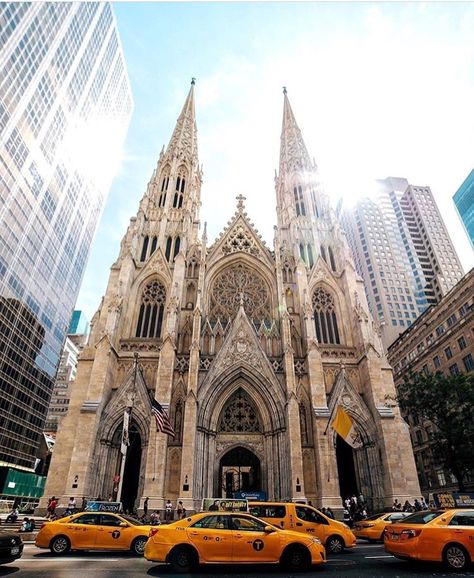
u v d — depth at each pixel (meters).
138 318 49.19
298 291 51.25
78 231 132.12
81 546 19.22
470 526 15.44
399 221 183.00
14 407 93.38
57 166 112.56
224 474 47.62
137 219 56.50
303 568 14.95
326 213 62.81
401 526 16.22
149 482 35.75
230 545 14.86
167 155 69.19
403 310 150.25
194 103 83.94
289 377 41.81
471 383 42.59
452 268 166.12
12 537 14.59
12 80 86.19
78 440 37.06
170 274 51.81
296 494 35.44
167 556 14.65
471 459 40.69
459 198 159.75
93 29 134.25
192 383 40.62
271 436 41.03
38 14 96.44
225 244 56.75
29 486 98.06
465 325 69.50
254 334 45.72
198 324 44.75
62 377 178.12
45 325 109.44
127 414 32.78
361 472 40.69
